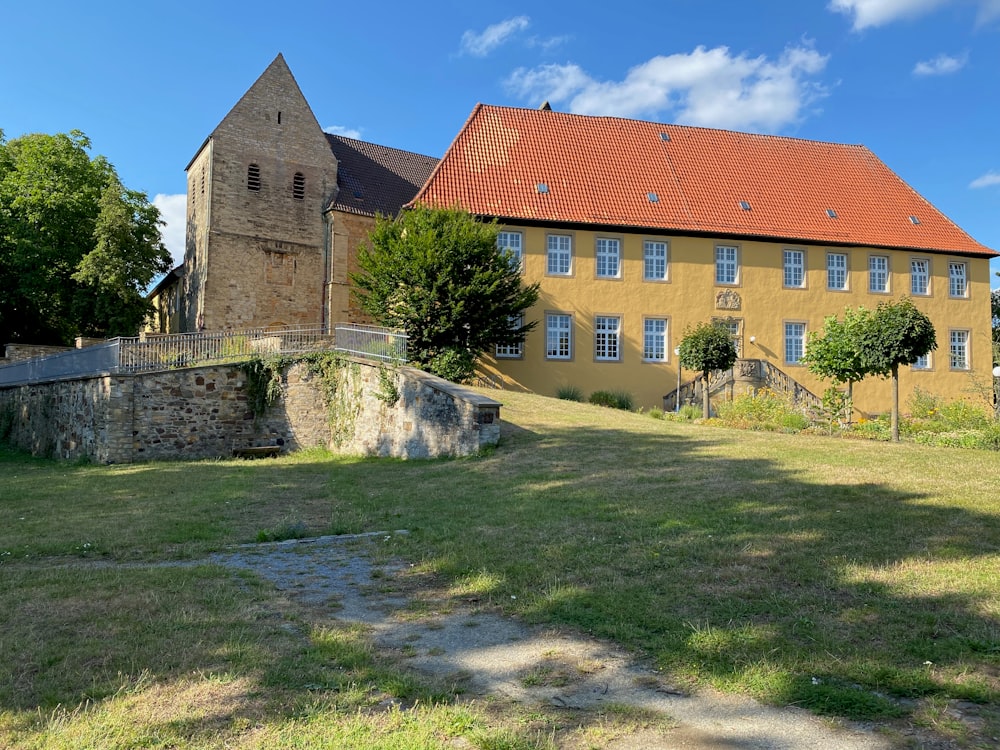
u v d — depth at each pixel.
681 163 36.09
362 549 8.38
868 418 33.94
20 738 3.77
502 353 30.80
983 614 5.29
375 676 4.57
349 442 20.42
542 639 5.27
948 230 36.91
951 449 15.10
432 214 26.47
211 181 36.09
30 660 4.83
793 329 34.19
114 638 5.25
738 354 33.28
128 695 4.27
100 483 14.97
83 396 21.28
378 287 26.33
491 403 16.16
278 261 37.72
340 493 12.82
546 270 31.42
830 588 6.01
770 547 7.28
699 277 33.16
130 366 20.23
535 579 6.65
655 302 32.56
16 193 37.56
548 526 8.77
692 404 31.48
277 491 13.34
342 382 20.84
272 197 37.75
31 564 8.00
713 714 4.02
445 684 4.48
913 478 10.84
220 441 21.30
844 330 25.70
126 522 10.34
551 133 35.31
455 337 26.16
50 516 11.09
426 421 17.64
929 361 35.25
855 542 7.32
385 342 19.81
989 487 10.07
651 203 33.62
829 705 4.04
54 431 23.17
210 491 13.38
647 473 12.09
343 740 3.70
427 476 13.94
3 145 40.09
